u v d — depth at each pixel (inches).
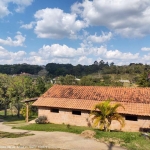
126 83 3078.2
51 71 5684.1
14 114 1782.7
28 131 675.4
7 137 544.1
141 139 515.8
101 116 682.8
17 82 1491.1
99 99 877.2
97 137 531.8
